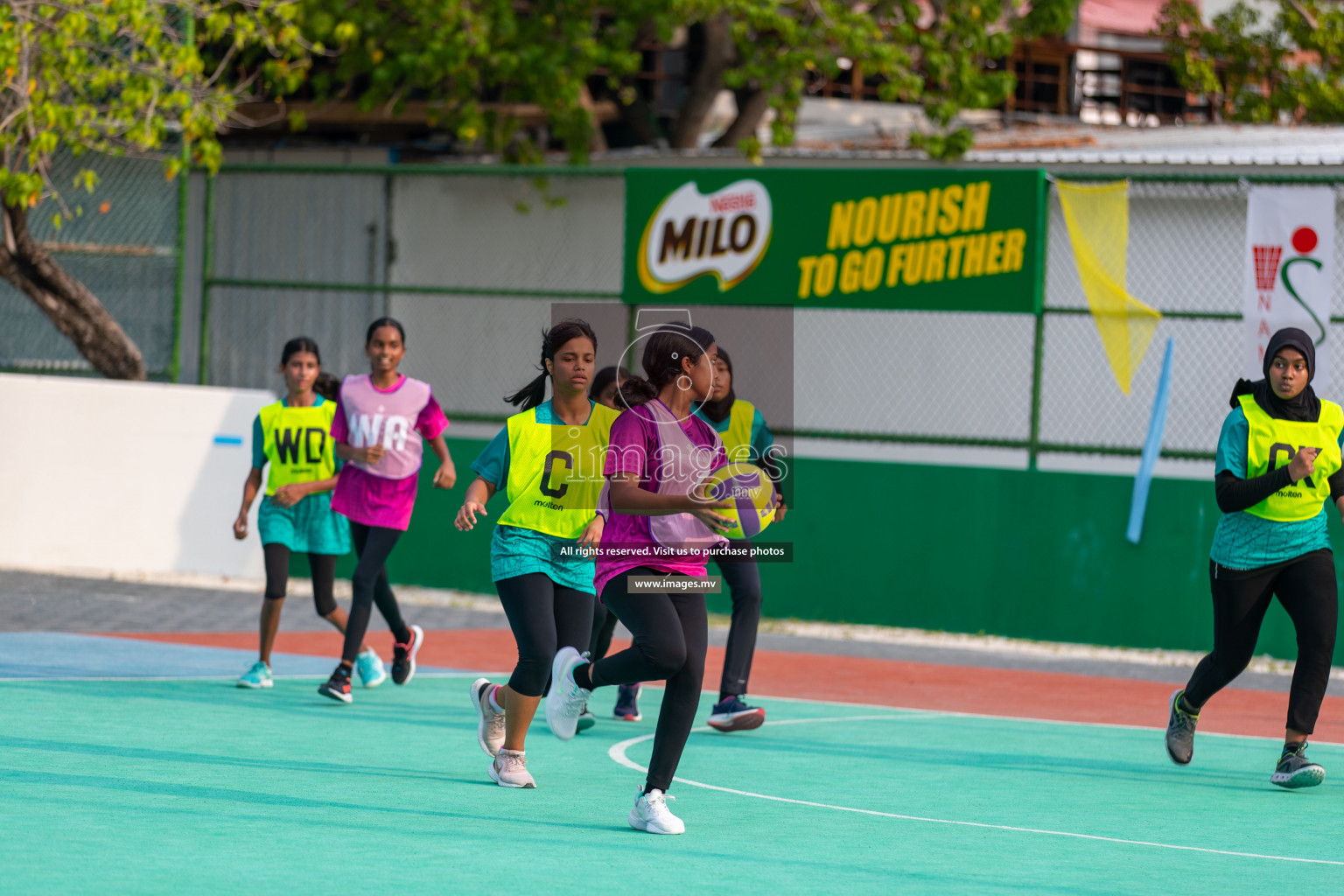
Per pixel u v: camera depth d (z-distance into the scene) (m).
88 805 10.20
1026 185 22.83
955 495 23.02
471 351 32.78
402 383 15.27
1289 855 10.16
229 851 9.05
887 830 10.55
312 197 32.41
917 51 33.75
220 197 32.03
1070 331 29.66
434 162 34.34
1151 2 45.50
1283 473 12.02
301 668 17.84
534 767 12.54
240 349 31.98
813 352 31.34
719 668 19.53
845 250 23.80
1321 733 15.95
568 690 10.69
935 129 35.75
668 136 39.69
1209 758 14.22
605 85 36.69
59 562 25.03
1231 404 12.66
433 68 28.67
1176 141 33.59
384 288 25.80
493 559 11.23
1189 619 21.95
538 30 29.53
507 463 11.13
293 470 15.85
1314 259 21.59
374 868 8.79
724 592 24.09
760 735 14.79
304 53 29.45
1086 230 23.23
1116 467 29.23
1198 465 28.72
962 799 11.87
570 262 32.47
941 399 30.58
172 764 11.82
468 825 10.10
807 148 34.84
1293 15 42.31
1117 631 22.23
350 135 35.03
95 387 25.09
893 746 14.41
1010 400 30.03
